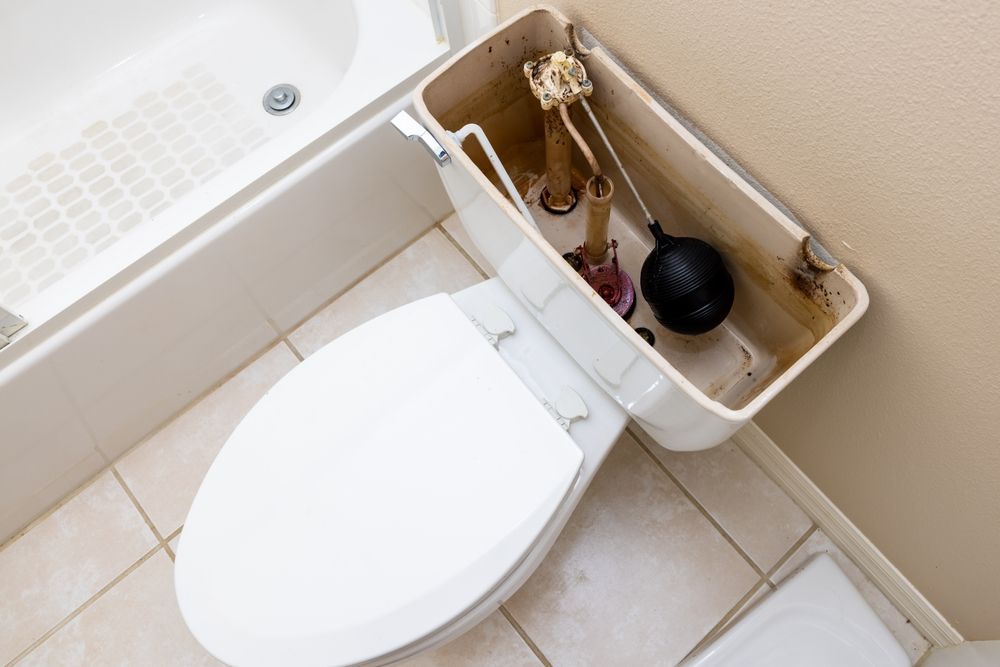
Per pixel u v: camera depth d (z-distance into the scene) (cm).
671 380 75
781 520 132
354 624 88
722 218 87
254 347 147
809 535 131
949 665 115
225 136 149
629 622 127
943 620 118
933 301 72
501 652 127
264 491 94
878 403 92
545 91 83
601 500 134
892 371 85
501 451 93
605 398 102
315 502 93
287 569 91
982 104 54
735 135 81
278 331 148
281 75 154
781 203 82
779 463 127
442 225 157
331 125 116
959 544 100
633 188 87
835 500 122
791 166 76
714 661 120
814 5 61
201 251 116
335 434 95
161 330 124
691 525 132
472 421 94
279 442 96
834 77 64
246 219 118
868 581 129
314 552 91
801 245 78
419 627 88
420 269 154
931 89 57
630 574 130
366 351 99
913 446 92
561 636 127
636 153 93
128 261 110
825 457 114
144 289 114
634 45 84
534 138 106
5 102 147
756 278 89
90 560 136
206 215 113
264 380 148
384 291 153
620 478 136
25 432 120
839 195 73
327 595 89
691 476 135
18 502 133
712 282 86
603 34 87
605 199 87
